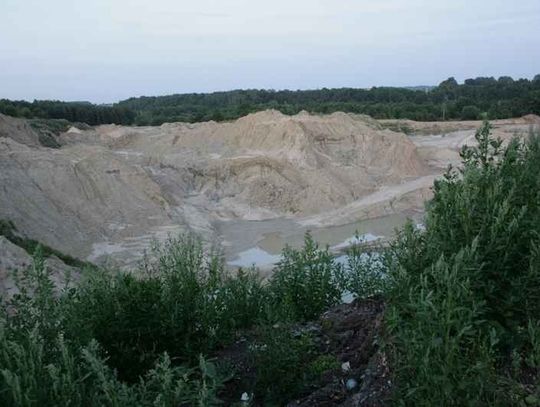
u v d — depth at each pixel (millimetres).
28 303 5129
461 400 3438
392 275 5109
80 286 5934
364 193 37750
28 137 44281
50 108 73812
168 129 57281
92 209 29891
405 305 4246
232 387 5164
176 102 121500
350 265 8367
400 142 45094
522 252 4578
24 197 26906
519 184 5262
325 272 7699
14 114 65375
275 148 45031
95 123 76812
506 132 46438
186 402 4145
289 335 5418
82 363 4156
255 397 4992
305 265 7898
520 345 4000
